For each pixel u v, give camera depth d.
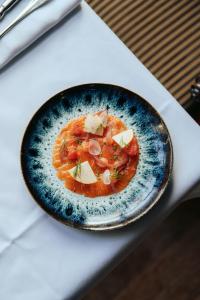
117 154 0.93
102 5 1.38
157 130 0.93
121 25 1.35
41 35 1.01
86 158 0.93
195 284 1.60
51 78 1.00
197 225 1.65
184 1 1.36
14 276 0.91
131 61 0.99
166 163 0.92
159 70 1.32
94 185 0.92
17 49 0.99
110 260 0.91
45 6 1.00
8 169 0.95
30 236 0.92
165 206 0.92
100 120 0.94
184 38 1.33
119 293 1.61
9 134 0.97
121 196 0.92
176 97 1.30
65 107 0.96
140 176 0.92
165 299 1.59
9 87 1.00
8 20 1.02
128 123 0.95
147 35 1.34
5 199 0.94
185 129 0.95
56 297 0.90
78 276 0.90
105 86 0.95
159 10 1.35
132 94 0.94
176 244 1.64
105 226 0.89
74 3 1.00
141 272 1.62
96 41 1.01
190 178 0.93
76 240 0.91
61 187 0.92
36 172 0.93
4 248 0.92
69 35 1.01
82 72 1.00
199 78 1.24
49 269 0.90
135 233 0.91
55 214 0.90
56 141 0.94
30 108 0.99
